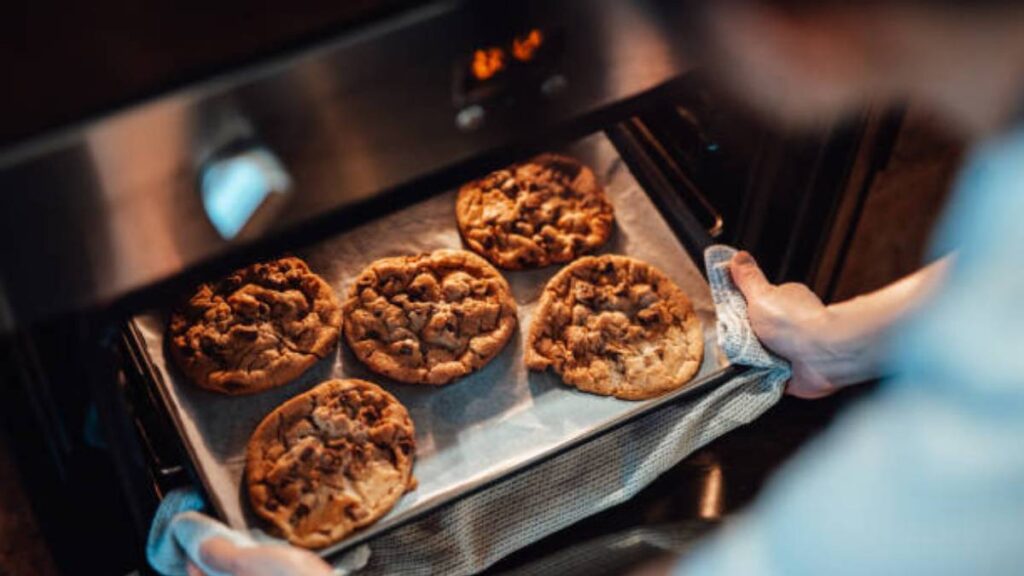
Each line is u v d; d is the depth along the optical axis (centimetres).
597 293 118
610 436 114
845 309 112
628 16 86
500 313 117
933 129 120
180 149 80
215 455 109
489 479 109
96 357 93
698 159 121
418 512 107
